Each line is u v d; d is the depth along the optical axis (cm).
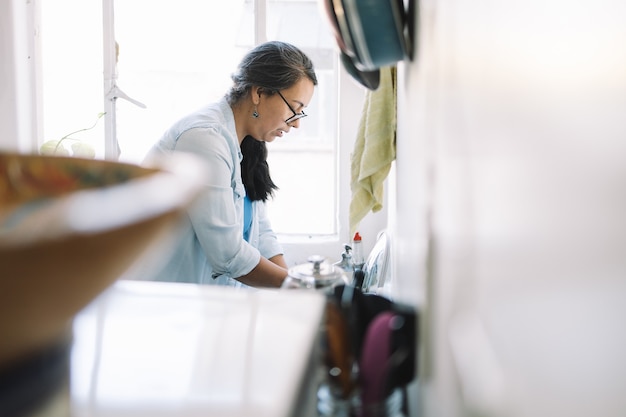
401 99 79
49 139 211
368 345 47
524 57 18
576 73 14
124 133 212
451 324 32
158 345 43
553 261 16
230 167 134
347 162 208
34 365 28
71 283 22
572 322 15
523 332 19
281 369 39
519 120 19
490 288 23
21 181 38
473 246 26
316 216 223
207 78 211
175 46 209
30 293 21
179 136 131
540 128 17
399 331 47
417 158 53
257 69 136
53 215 21
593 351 13
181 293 55
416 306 51
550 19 16
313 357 45
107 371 39
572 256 15
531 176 18
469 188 28
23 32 200
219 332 46
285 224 222
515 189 19
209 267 142
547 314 16
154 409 34
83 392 36
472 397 25
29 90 204
